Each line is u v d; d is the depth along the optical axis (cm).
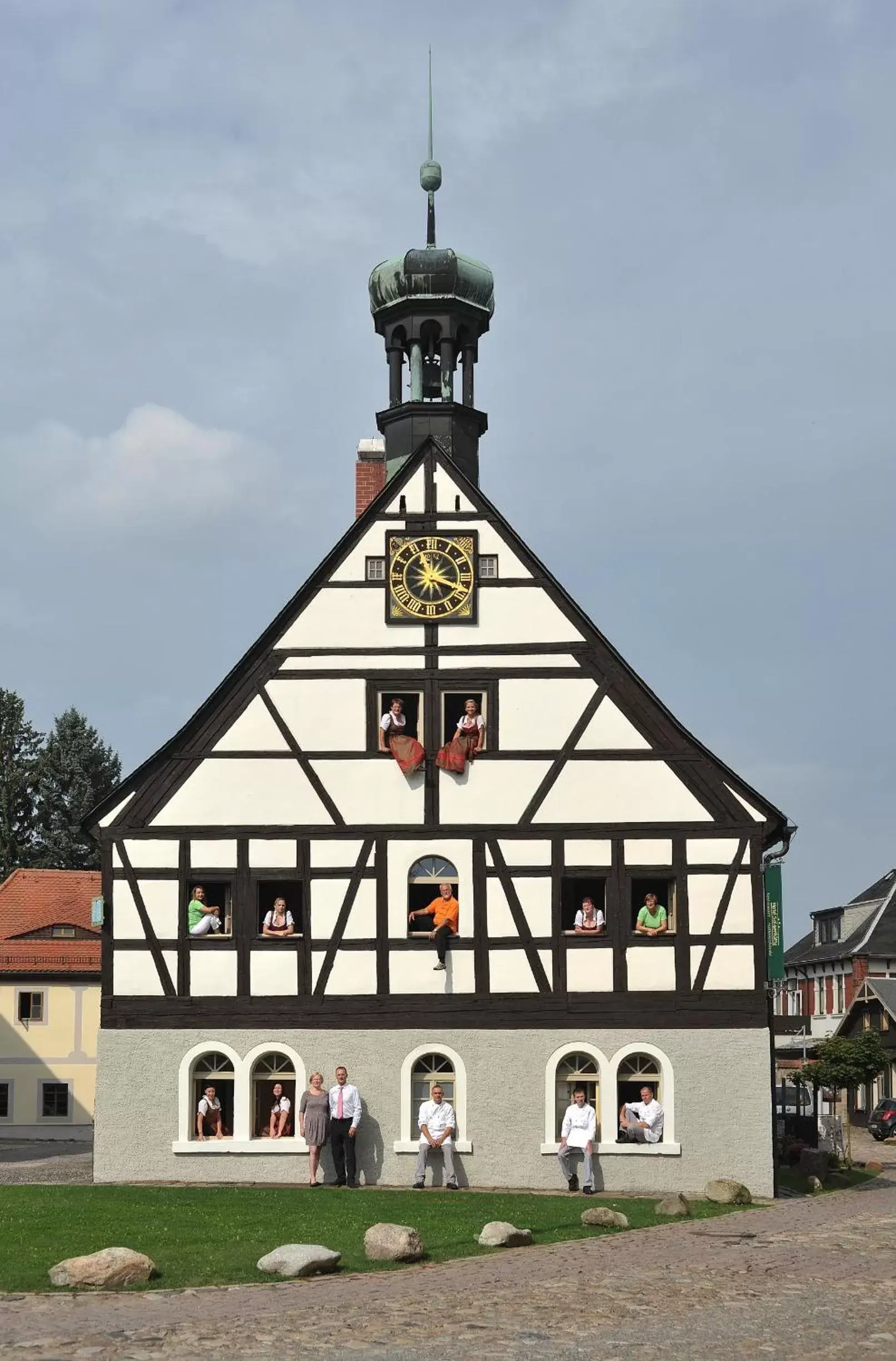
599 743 3130
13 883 6431
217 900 3231
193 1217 2272
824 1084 4259
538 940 3066
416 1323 1554
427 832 3105
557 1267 1925
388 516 3225
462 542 3209
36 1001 5956
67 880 6494
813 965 9388
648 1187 2977
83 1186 2797
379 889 3089
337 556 3212
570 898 3142
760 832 3081
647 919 3069
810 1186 3219
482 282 3603
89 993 5984
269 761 3134
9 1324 1544
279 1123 3033
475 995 3050
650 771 3117
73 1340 1461
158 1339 1465
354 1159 2934
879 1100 7369
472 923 3077
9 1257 1889
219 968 3067
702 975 3045
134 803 3122
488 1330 1523
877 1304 1678
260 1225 2194
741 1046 3019
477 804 3114
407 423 3544
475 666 3166
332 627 3183
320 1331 1511
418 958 3064
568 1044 3028
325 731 3145
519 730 3141
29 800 8725
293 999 3053
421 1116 2909
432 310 3569
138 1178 2998
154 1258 1906
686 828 3094
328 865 3100
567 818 3105
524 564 3203
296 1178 2994
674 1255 2038
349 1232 2148
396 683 3162
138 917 3086
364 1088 3027
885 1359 1422
